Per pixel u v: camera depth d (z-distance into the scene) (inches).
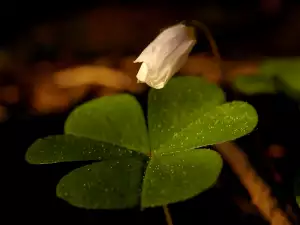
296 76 4.3
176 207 3.8
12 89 6.2
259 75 4.5
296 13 8.5
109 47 7.9
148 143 3.2
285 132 4.4
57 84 6.2
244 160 4.0
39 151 3.1
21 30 8.9
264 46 7.5
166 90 3.5
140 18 8.9
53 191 4.1
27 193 4.1
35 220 3.9
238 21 8.6
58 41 8.2
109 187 2.7
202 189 2.5
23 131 4.8
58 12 9.4
